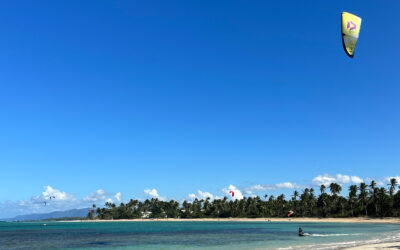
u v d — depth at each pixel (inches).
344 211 6948.8
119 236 3474.4
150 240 2765.7
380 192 6122.1
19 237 3636.8
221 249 1828.2
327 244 1840.6
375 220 5841.5
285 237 2691.9
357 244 1770.4
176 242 2466.8
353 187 6717.5
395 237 2273.6
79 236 3646.7
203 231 4116.6
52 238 3380.9
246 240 2471.7
